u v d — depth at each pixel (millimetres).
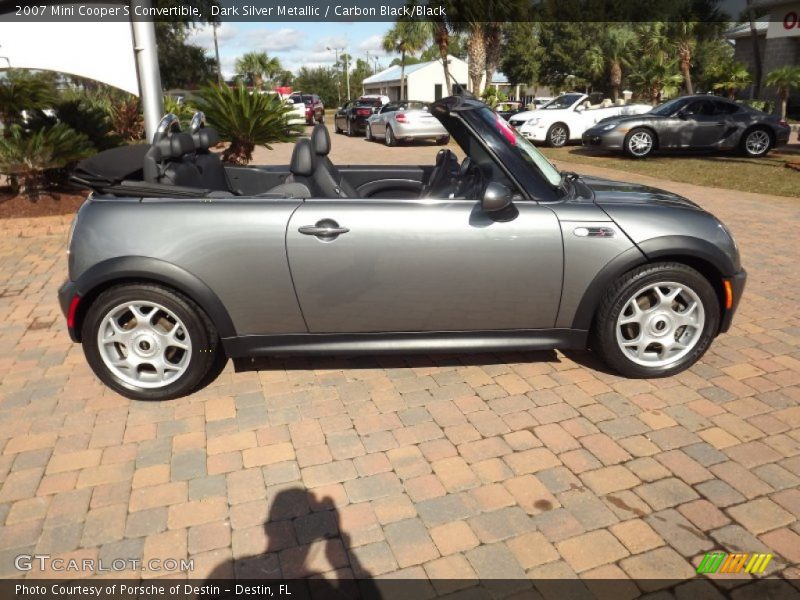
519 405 3322
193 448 2988
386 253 3145
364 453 2932
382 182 4527
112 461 2896
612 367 3539
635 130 14102
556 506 2549
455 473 2771
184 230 3105
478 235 3150
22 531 2459
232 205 3156
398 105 20016
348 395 3457
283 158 16031
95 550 2357
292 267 3145
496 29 25094
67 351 4105
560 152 16031
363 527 2455
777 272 5590
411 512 2533
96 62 7969
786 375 3609
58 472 2818
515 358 3857
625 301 3318
